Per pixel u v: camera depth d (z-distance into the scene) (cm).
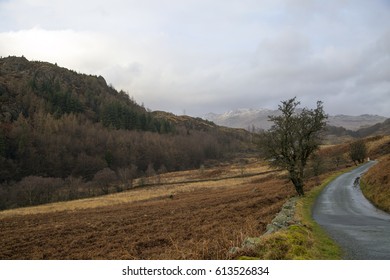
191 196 6850
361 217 2627
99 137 18762
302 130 4284
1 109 19688
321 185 5388
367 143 12719
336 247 1464
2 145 13812
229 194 6138
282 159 4325
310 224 2158
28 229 3862
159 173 15562
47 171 14162
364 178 5097
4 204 9419
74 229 3625
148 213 4538
